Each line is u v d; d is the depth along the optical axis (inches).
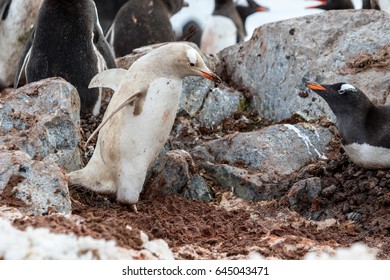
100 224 412.2
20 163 462.3
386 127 506.3
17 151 474.0
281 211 516.1
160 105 487.8
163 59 492.7
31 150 512.4
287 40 619.2
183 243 449.4
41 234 382.6
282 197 523.2
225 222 494.0
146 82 489.1
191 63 490.9
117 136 490.9
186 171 535.5
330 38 611.5
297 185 522.9
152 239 423.2
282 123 598.5
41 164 467.2
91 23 621.3
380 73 585.3
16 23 763.4
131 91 489.7
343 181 522.9
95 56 616.4
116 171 496.7
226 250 439.2
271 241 454.0
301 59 609.9
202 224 484.4
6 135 521.0
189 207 518.6
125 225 420.5
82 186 506.3
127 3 871.1
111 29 868.6
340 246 456.1
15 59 778.8
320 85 526.9
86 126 591.8
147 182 536.1
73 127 526.9
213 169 550.3
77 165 530.3
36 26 622.2
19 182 457.4
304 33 617.3
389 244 462.6
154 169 538.3
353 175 524.1
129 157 491.8
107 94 631.2
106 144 496.4
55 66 609.6
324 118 586.6
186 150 572.1
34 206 451.5
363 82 584.1
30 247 374.9
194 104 601.6
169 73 492.7
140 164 493.7
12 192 454.0
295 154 557.6
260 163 552.4
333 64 597.6
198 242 453.1
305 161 556.7
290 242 447.5
